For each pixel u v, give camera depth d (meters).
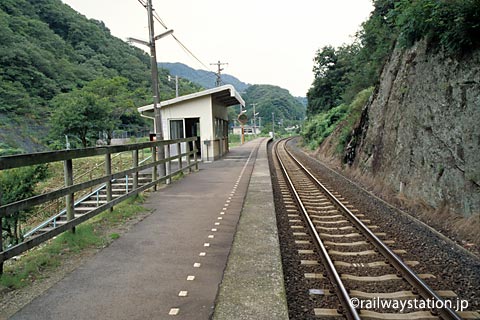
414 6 9.16
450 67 8.27
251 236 5.93
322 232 7.02
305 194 11.06
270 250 5.24
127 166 21.91
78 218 5.64
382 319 3.73
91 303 3.61
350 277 4.77
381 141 12.66
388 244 6.21
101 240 5.64
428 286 4.23
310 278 4.76
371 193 11.12
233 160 20.22
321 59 40.78
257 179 12.41
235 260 4.84
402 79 11.63
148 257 4.95
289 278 4.81
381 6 22.72
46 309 3.49
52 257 4.87
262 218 7.13
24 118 44.69
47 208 14.78
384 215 8.29
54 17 78.31
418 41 10.39
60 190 5.11
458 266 5.20
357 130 16.47
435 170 8.22
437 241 6.30
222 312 3.45
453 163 7.55
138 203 8.43
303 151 32.88
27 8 73.88
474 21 7.16
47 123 45.75
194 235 5.99
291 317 3.80
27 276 4.27
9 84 48.12
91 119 28.69
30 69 53.25
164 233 6.11
